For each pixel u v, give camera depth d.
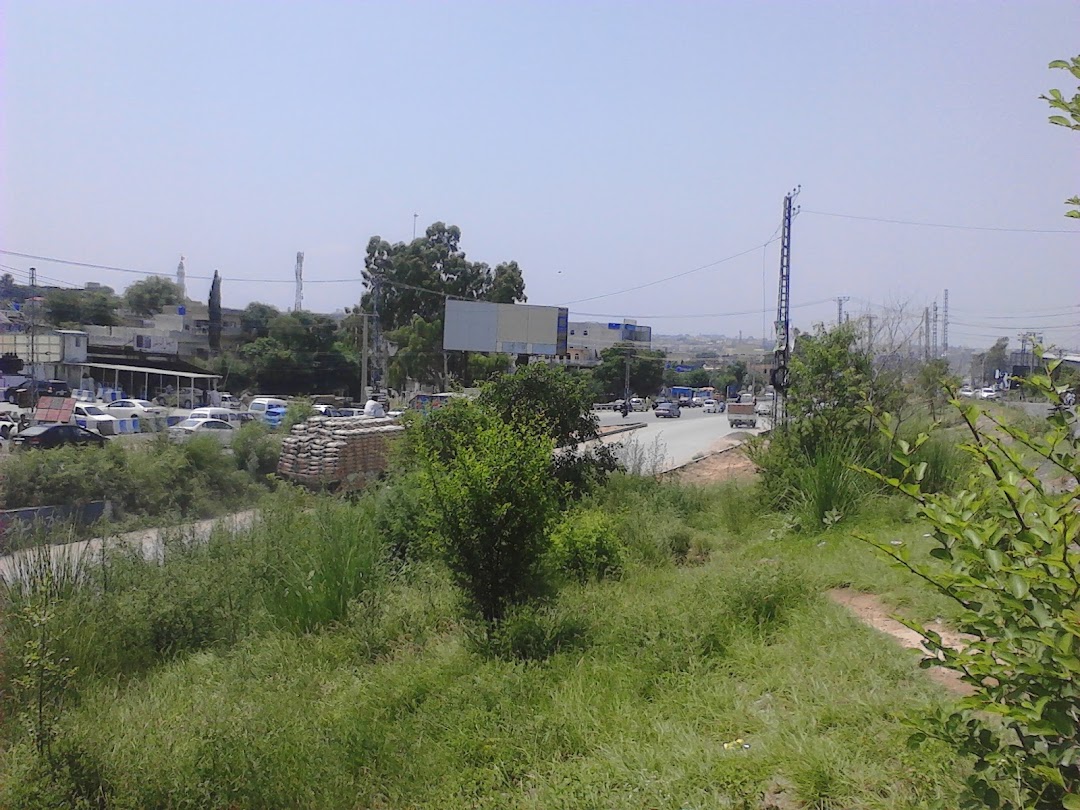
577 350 93.25
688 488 15.65
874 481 11.98
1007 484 2.73
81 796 4.75
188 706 6.21
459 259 68.56
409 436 14.70
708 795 4.15
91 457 19.77
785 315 27.70
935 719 3.06
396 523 11.12
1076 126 2.67
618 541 10.71
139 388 60.59
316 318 67.44
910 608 6.93
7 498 17.80
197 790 4.75
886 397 13.19
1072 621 2.38
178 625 8.48
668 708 5.45
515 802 4.50
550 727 5.29
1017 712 2.46
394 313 67.19
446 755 5.16
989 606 2.91
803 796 4.03
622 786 4.41
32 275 48.69
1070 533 2.58
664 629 6.73
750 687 5.62
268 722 5.59
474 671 6.58
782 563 7.98
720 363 139.25
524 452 8.02
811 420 13.31
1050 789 2.75
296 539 10.06
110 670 7.79
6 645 6.80
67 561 8.97
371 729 5.58
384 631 8.14
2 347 53.47
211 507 20.11
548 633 7.04
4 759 5.37
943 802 3.58
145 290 82.19
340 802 4.77
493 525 7.78
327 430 21.70
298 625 8.59
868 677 5.30
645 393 93.31
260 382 65.38
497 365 57.19
